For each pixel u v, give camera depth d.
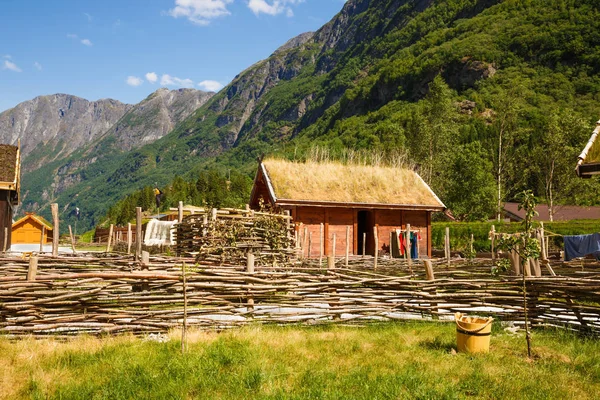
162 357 6.20
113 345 6.68
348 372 5.85
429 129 58.88
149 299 7.70
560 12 134.38
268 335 7.39
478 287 9.07
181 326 7.66
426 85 143.50
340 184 23.27
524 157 60.47
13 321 7.02
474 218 53.38
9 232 23.33
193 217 15.62
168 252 26.12
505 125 62.16
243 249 14.22
